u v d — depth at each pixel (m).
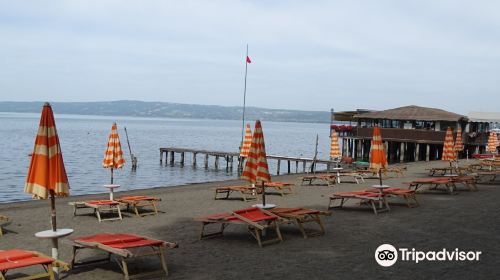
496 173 24.77
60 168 7.29
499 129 71.25
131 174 43.25
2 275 7.05
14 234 11.55
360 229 11.79
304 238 10.73
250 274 7.96
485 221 12.90
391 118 49.91
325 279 7.66
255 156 10.86
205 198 18.62
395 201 16.97
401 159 49.50
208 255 9.27
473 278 7.68
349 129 54.47
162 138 111.00
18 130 123.44
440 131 47.03
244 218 10.14
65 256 9.29
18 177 37.62
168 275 7.92
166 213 14.76
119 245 7.88
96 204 13.63
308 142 112.69
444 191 20.20
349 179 27.36
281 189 19.89
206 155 51.03
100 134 118.38
